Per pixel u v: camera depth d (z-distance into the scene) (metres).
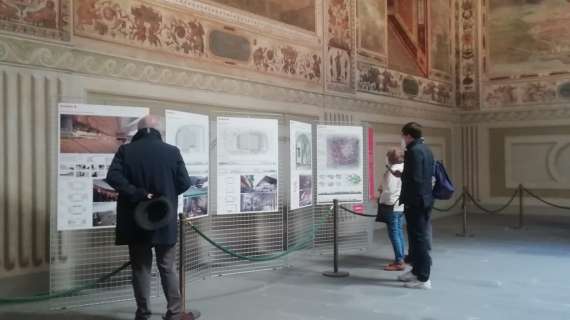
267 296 6.18
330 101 10.59
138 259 5.02
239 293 6.30
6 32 5.84
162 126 6.27
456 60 15.53
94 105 5.81
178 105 7.63
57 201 5.66
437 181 6.71
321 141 8.21
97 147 5.82
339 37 10.88
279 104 9.34
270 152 7.28
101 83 6.68
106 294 6.06
